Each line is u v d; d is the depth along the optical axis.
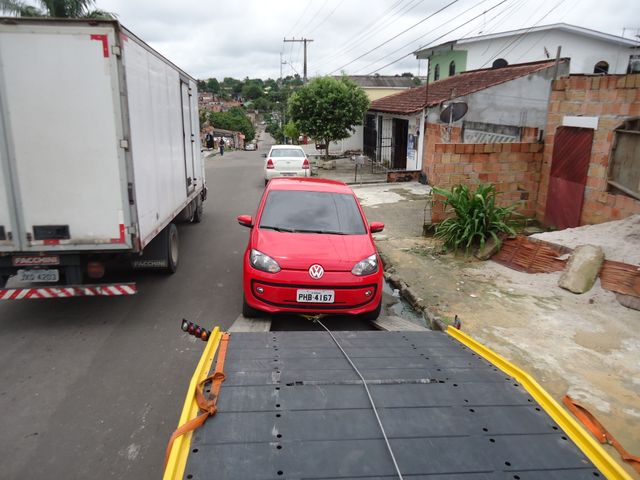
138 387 4.12
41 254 5.03
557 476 1.82
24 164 4.70
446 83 20.78
